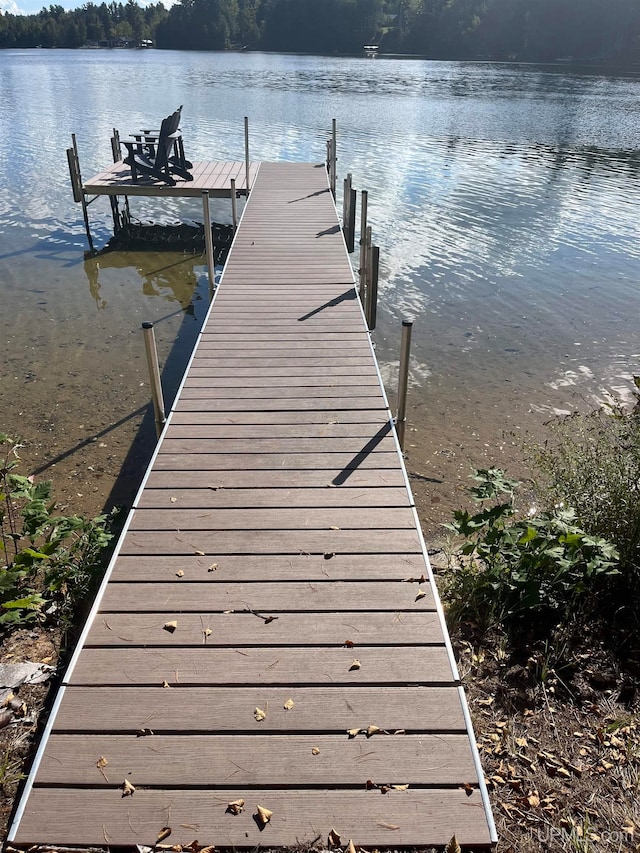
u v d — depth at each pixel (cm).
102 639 279
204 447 431
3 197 1445
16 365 715
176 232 1246
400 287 974
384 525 356
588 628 344
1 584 334
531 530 339
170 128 1109
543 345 800
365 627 287
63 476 534
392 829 209
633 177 1673
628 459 404
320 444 435
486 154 1917
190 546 338
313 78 4222
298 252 843
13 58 7544
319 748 234
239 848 203
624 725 283
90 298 935
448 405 659
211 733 238
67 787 219
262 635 282
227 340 591
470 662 320
